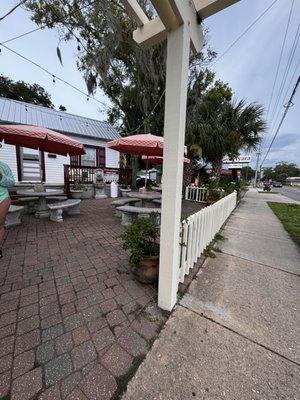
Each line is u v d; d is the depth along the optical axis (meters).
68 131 9.71
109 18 6.44
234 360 1.49
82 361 1.42
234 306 2.13
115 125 13.33
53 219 5.18
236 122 10.16
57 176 9.82
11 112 8.72
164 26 1.63
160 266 1.96
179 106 1.68
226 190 9.23
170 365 1.42
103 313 1.90
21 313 1.87
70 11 5.80
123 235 2.49
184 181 11.05
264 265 3.22
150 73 9.27
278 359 1.52
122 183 11.21
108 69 8.80
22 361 1.40
